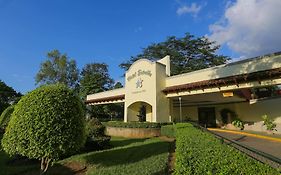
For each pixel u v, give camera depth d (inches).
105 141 474.6
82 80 1455.5
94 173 284.5
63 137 256.2
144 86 784.9
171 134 576.4
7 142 256.1
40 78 1471.5
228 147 188.7
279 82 506.9
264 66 543.5
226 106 937.5
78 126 276.4
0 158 397.1
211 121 972.6
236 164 122.8
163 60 874.1
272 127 649.0
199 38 1502.2
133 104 855.7
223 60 1464.1
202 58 1499.8
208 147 183.9
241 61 594.6
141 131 661.9
